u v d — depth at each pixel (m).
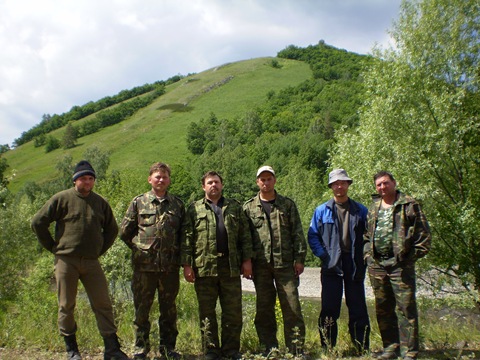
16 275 10.58
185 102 115.12
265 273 5.08
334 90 107.75
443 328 6.54
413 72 10.02
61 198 4.56
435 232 9.12
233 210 4.98
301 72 136.25
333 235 5.21
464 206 9.01
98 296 4.61
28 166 92.38
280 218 5.09
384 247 4.75
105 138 98.38
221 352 4.88
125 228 4.82
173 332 4.87
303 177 49.28
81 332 5.59
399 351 4.81
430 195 9.09
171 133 95.75
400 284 4.60
